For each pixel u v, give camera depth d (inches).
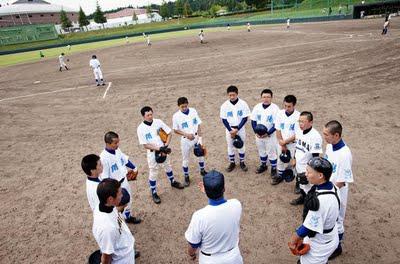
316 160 121.8
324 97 451.5
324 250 131.0
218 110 454.3
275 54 840.3
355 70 570.3
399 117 354.3
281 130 234.5
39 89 728.3
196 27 2527.1
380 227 193.5
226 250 122.0
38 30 3048.7
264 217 214.8
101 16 3703.3
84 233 219.3
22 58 1558.8
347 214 207.8
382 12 1470.2
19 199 270.8
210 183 111.8
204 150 261.7
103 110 514.3
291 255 179.3
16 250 206.2
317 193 123.6
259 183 260.1
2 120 508.4
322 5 2139.5
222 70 725.9
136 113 481.7
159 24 3479.3
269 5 3021.7
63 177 304.8
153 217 227.6
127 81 719.7
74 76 867.4
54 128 452.8
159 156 229.6
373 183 239.5
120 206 169.8
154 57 1075.3
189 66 828.6
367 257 171.8
